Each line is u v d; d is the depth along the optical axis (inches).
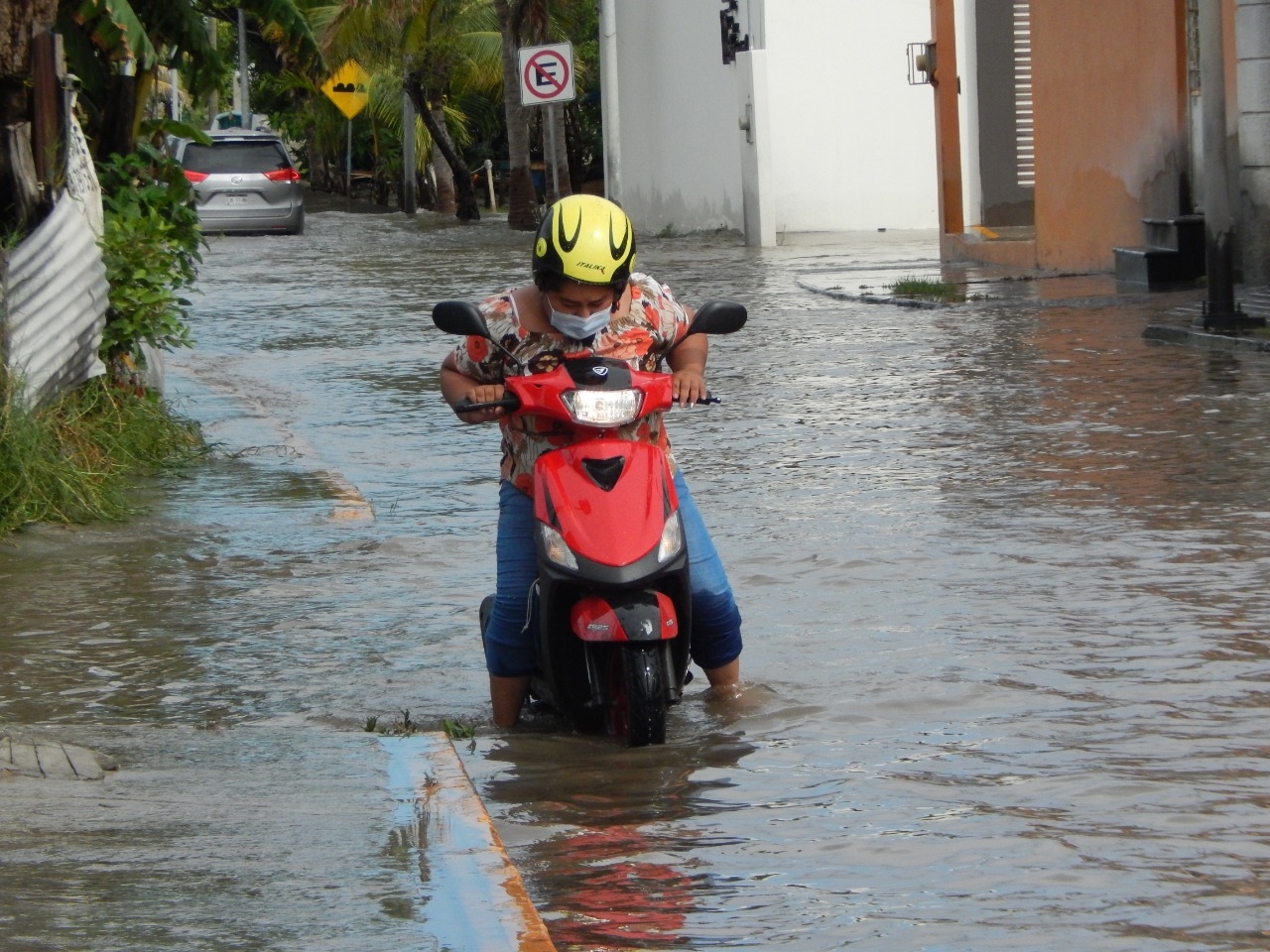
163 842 406.3
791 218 3272.6
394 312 2006.6
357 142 5876.0
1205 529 794.2
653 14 3585.1
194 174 3582.7
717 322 540.7
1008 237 2527.1
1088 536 789.9
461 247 3129.9
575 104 4749.0
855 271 2347.4
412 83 4266.7
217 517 882.1
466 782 462.0
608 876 409.1
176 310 1059.3
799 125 3240.7
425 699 587.5
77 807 438.3
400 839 409.7
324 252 3061.0
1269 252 1744.6
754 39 2952.8
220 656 637.9
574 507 520.1
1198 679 568.4
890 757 501.7
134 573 766.5
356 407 1301.7
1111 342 1453.0
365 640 660.7
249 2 1211.2
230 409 1258.6
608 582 509.4
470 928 346.9
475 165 5423.2
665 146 3595.0
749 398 1261.1
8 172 994.1
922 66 2456.9
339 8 4092.0
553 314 527.8
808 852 422.6
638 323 544.7
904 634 639.1
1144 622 643.5
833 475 962.7
